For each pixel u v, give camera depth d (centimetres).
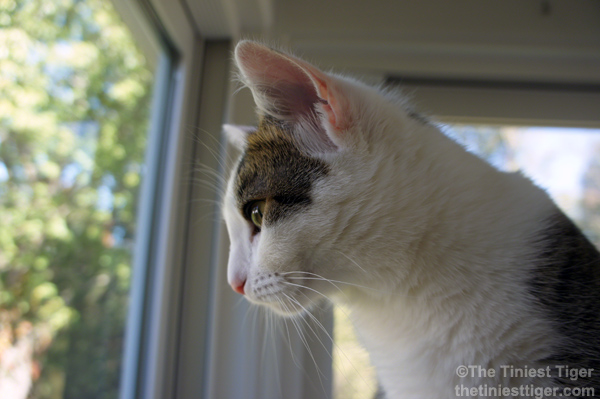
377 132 20
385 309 22
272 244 20
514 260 19
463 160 22
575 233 21
